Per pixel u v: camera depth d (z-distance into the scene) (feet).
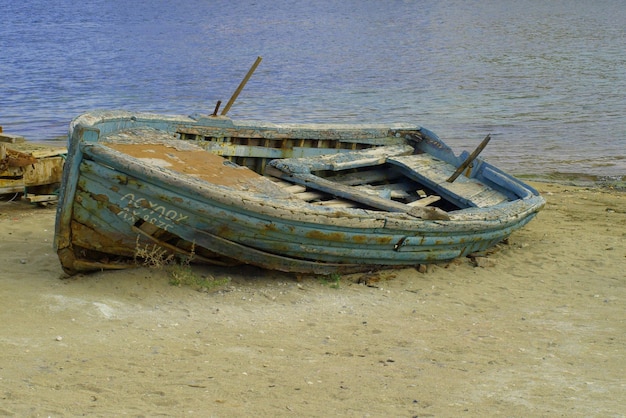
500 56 135.33
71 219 27.22
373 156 40.09
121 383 19.89
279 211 27.55
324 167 37.06
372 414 18.92
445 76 112.88
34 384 19.34
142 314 25.61
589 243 39.65
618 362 23.63
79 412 17.84
